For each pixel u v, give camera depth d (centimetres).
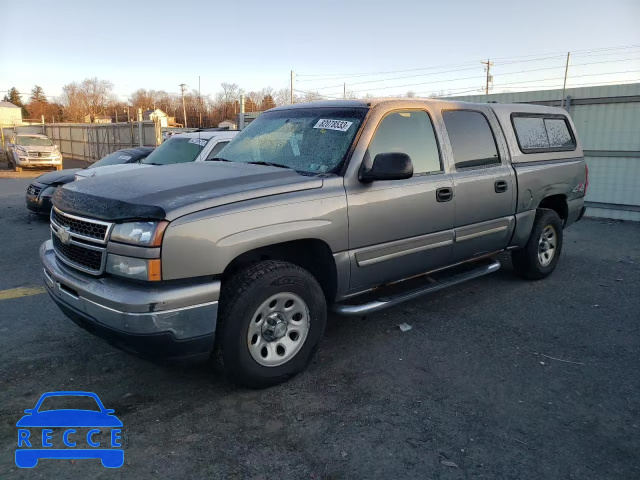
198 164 409
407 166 360
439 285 459
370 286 404
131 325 284
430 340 434
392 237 400
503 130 518
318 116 429
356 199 371
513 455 280
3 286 573
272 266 333
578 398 343
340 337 438
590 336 447
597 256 743
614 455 282
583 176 633
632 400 341
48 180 998
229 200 314
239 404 326
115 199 310
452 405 330
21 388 343
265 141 439
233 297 318
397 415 317
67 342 418
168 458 271
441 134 447
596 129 1100
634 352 416
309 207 344
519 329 461
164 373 367
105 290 294
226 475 259
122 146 2759
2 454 272
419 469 266
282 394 340
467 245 474
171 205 295
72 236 322
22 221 1015
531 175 536
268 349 341
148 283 288
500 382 363
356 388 350
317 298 358
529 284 595
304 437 293
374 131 393
